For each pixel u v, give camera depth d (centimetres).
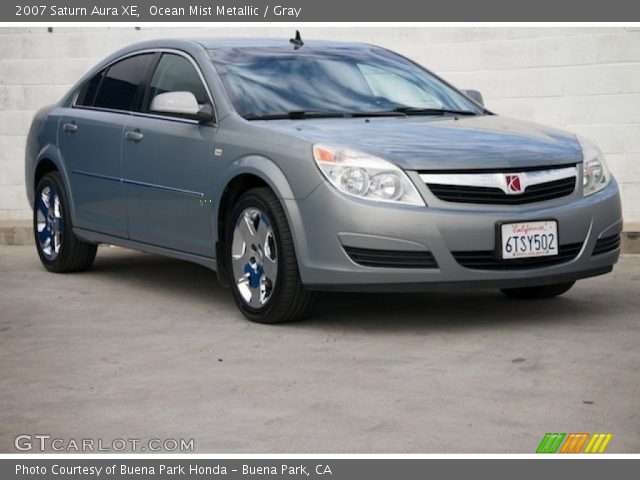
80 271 770
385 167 534
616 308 606
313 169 543
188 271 764
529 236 543
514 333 545
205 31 980
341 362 493
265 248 569
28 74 1026
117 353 522
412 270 531
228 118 602
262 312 574
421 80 674
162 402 436
